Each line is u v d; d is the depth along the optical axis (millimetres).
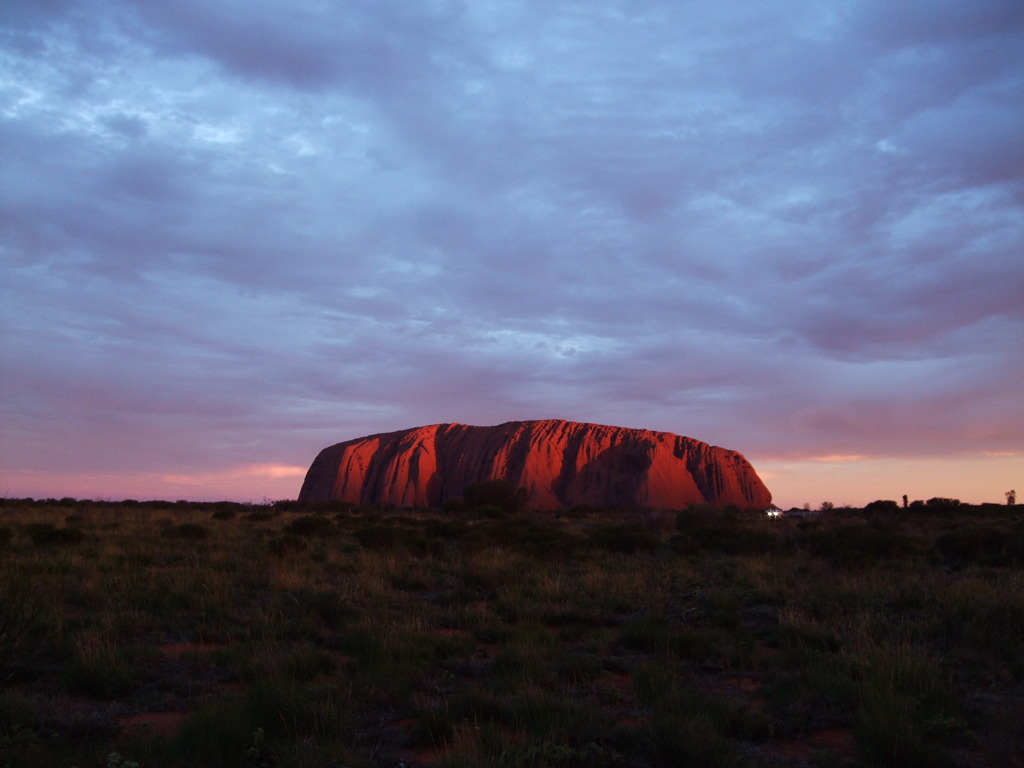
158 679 7684
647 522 35438
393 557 17344
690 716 6383
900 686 7219
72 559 15172
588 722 6258
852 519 39750
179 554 17922
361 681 7406
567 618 11531
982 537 19906
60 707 6613
